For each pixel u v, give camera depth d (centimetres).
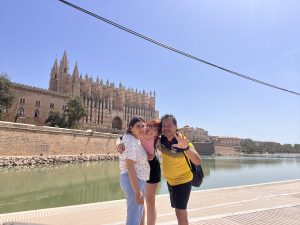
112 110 12019
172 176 532
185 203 532
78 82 10912
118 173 3606
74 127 8375
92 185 2523
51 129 5047
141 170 474
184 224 529
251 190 1246
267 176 3672
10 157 4094
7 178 2758
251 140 19425
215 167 5475
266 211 855
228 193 1166
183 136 523
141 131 484
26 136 4497
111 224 689
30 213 802
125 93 13138
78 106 8400
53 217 757
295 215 814
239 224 719
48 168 3959
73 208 866
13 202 1742
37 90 8100
